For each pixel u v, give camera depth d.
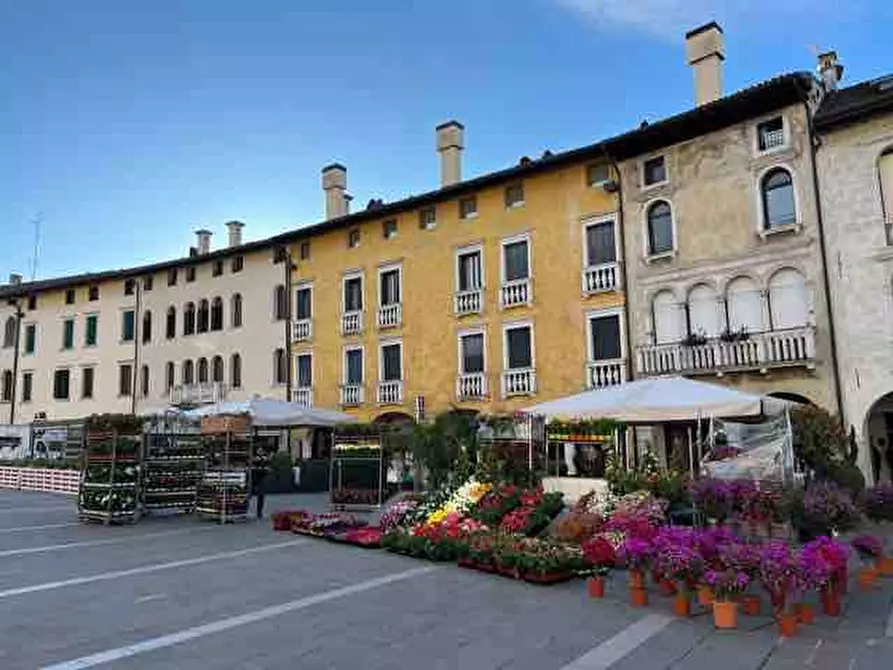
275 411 22.94
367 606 8.67
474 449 16.36
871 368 18.70
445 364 28.20
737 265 21.38
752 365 20.20
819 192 20.05
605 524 11.67
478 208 28.09
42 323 44.78
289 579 10.29
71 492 25.19
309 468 25.98
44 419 43.28
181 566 11.29
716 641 7.25
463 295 27.94
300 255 34.38
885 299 18.72
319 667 6.37
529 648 6.99
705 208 22.23
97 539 14.19
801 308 20.19
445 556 11.66
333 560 11.83
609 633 7.52
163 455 17.66
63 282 43.53
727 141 22.02
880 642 7.18
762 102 21.03
